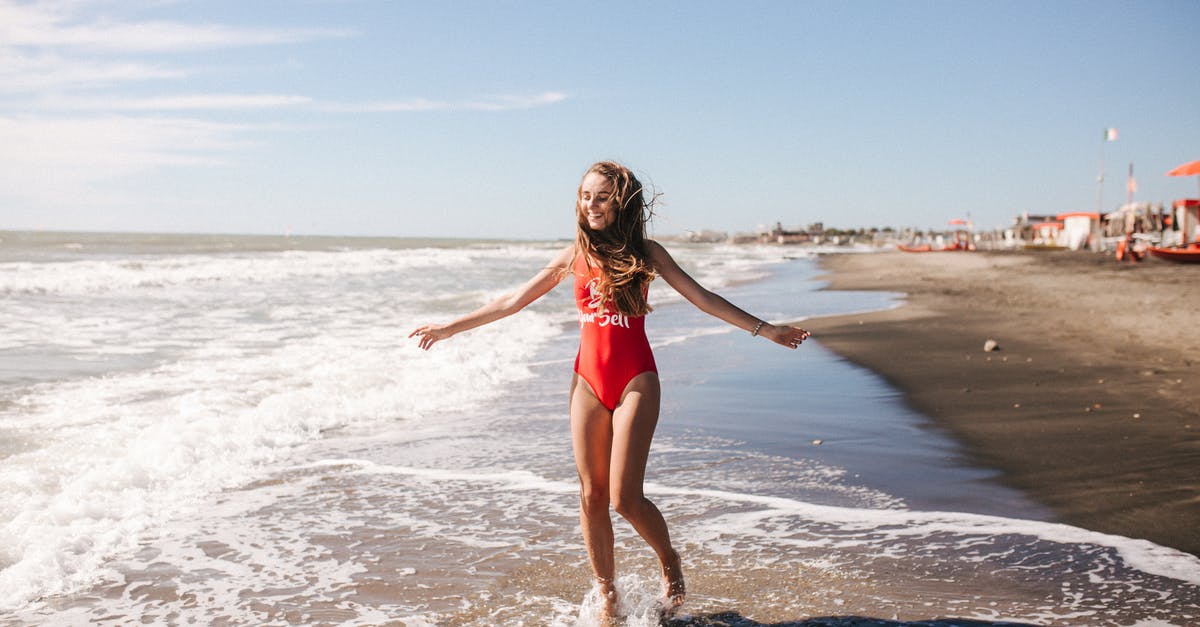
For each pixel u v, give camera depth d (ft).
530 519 14.71
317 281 74.64
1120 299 51.78
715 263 151.33
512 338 40.40
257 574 12.30
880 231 452.35
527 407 24.71
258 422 21.25
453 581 12.00
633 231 10.98
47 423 20.29
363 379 27.43
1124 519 13.94
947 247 224.74
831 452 18.80
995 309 49.93
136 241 257.75
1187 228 106.52
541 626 10.54
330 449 19.65
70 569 12.36
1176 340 32.91
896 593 11.22
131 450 18.16
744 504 15.19
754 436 20.45
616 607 10.82
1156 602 10.80
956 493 15.64
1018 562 12.25
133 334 37.47
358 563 12.70
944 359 31.50
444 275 86.84
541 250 205.46
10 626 10.59
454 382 28.07
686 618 10.63
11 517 14.14
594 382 10.87
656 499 15.49
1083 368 27.84
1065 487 15.71
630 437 10.47
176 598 11.48
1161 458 17.21
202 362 30.25
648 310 11.05
